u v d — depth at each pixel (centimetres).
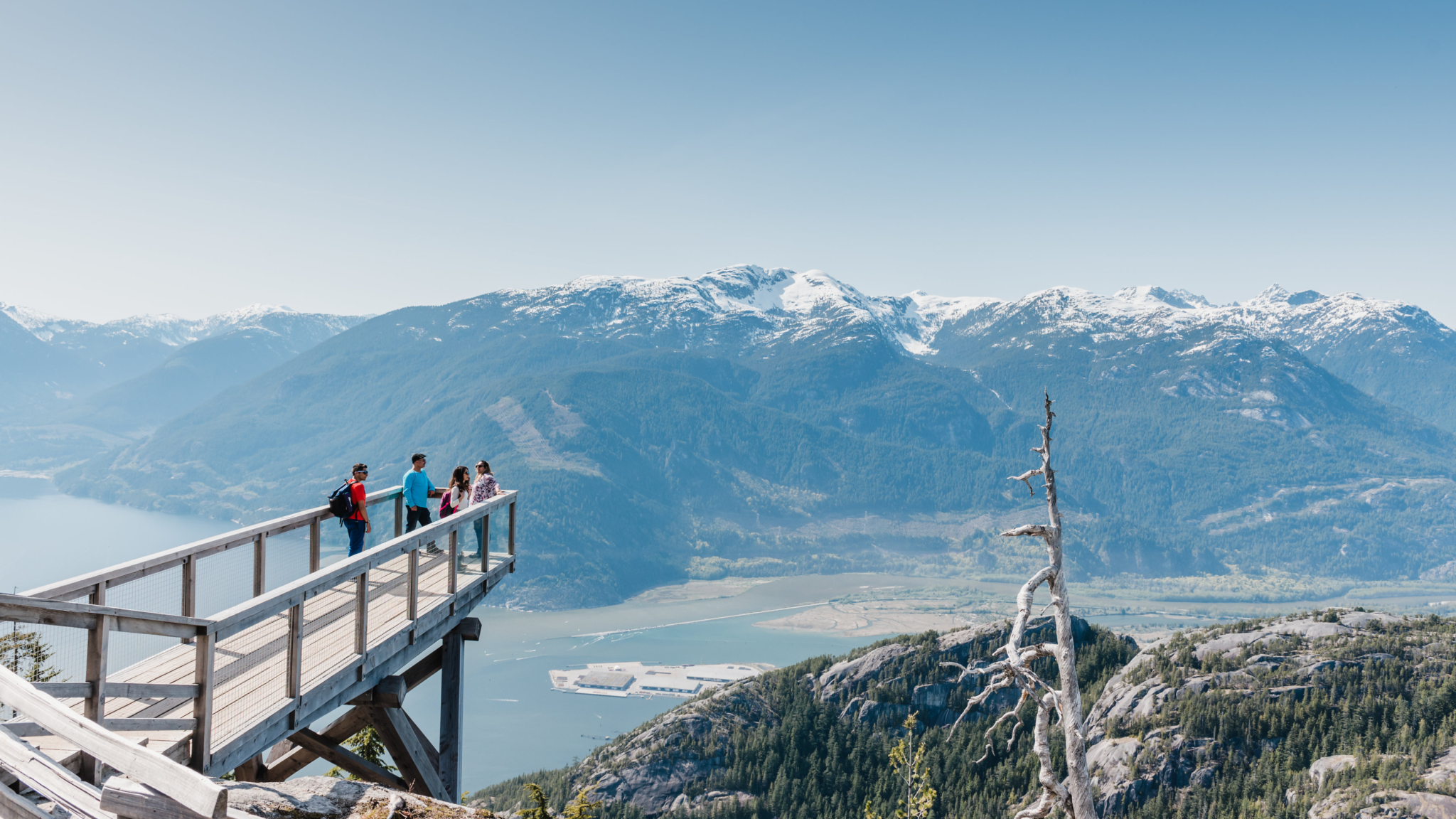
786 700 16488
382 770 1197
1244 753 12012
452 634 1337
